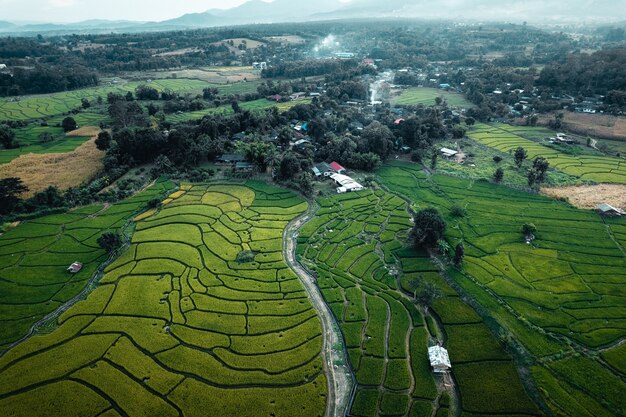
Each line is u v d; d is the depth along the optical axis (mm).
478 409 53719
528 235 94062
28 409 52938
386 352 63375
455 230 96938
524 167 135500
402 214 106250
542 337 65375
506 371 59250
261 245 91500
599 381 57594
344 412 54094
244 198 114812
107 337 64875
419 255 87812
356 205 111312
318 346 64062
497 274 81125
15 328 66938
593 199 112000
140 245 90500
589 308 71625
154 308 71312
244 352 62688
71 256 86625
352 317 70125
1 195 101562
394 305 73125
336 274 82125
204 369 59531
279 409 53656
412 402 55188
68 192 112125
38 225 98562
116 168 128750
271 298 74500
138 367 59625
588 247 89875
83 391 55656
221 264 84188
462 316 69750
